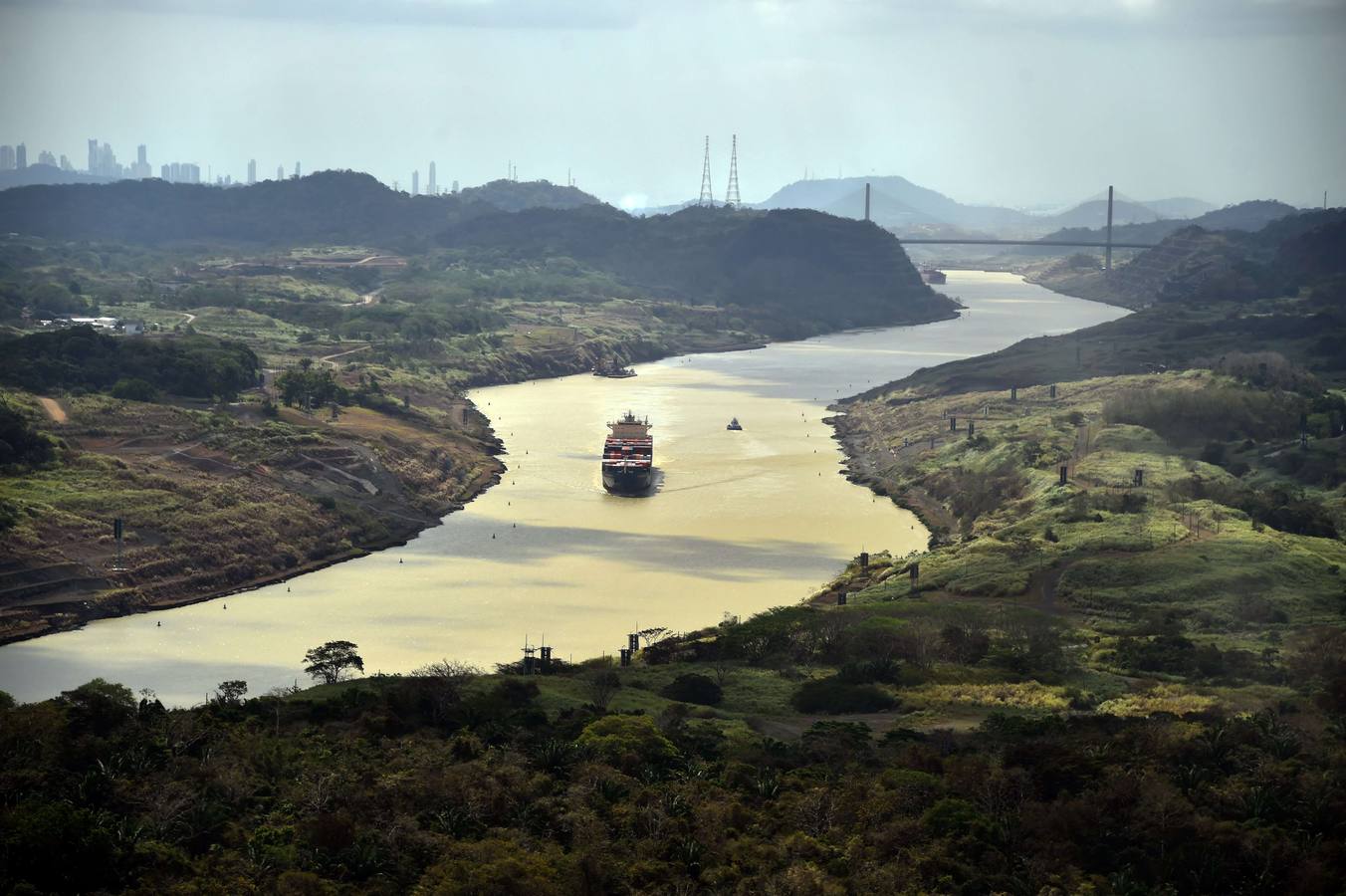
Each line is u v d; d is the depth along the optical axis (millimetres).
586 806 191875
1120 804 190500
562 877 173250
